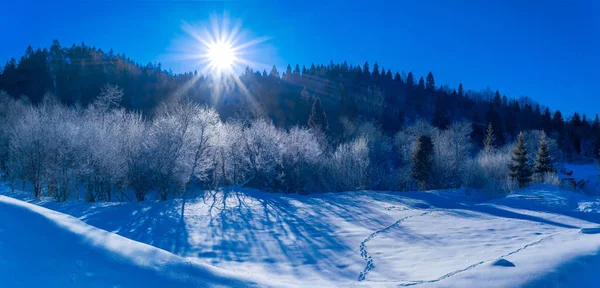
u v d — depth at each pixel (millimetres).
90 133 25688
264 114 59875
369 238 14547
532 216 21234
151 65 102688
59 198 24734
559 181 39500
